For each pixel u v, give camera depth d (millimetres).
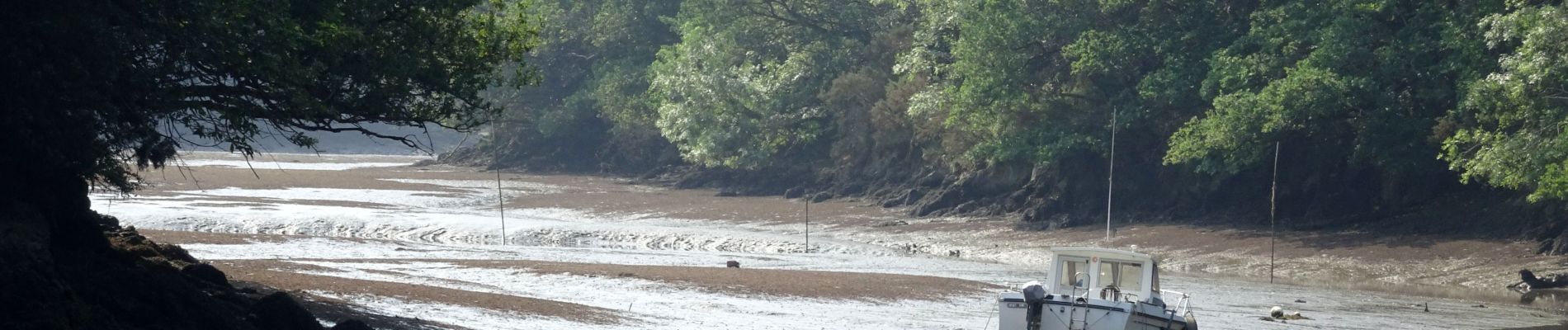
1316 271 40438
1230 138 44875
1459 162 38250
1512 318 29562
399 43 22984
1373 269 40031
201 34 18656
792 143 81188
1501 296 34562
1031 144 54906
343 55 21734
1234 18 51188
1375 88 42844
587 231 52531
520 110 115625
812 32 81500
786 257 45125
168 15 18703
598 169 107250
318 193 73750
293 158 138125
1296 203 48875
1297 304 32281
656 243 50594
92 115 19094
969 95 54594
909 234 53406
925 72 67438
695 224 58438
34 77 17500
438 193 76375
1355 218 46562
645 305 28500
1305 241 44781
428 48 23656
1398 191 46656
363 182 87000
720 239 50781
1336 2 44562
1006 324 22938
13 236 18422
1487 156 36469
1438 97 42594
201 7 18547
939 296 32688
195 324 17047
